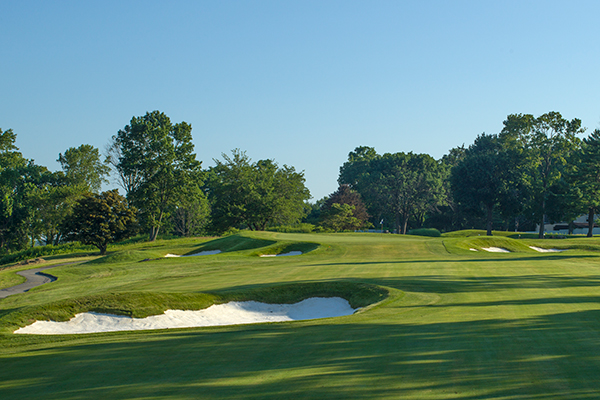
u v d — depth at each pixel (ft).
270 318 51.47
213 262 105.09
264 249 124.16
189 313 49.62
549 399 18.24
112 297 49.21
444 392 19.43
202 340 33.53
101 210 173.17
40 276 105.60
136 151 202.90
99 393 21.83
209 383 22.45
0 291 87.25
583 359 23.70
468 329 32.17
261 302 55.11
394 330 33.04
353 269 78.79
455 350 26.35
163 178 204.44
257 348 29.73
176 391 21.45
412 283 59.62
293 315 53.01
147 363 27.27
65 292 71.15
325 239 139.64
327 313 52.80
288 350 28.63
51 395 21.99
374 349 27.50
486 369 22.50
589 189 191.62
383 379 21.50
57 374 25.88
